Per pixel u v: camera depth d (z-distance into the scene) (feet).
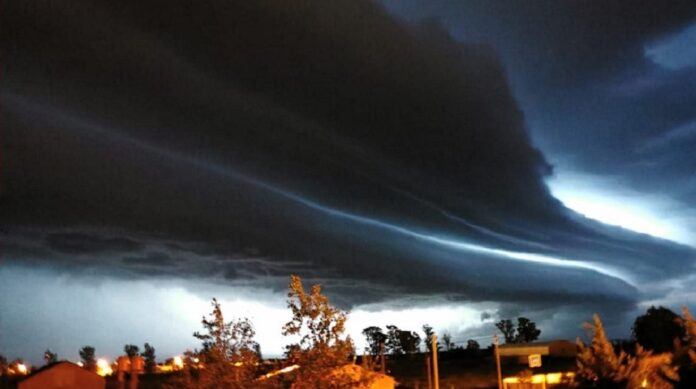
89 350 210.59
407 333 252.01
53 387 101.55
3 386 117.60
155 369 137.08
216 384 47.26
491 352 233.14
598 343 81.76
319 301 48.88
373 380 50.16
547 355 207.51
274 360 49.73
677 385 60.90
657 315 153.79
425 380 169.58
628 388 77.30
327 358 47.39
